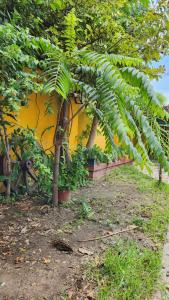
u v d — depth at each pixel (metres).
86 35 4.40
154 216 4.11
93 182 6.07
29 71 3.92
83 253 2.87
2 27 3.03
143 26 4.85
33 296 2.18
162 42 4.94
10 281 2.36
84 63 3.12
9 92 3.16
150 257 2.83
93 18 4.35
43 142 5.61
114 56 2.98
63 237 3.21
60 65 2.90
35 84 3.46
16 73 3.41
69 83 3.01
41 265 2.62
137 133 2.75
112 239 3.24
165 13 4.74
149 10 4.74
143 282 2.46
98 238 3.24
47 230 3.37
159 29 4.85
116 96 2.69
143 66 4.88
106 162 6.94
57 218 3.76
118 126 2.56
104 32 4.53
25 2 4.00
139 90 2.68
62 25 4.29
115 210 4.29
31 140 4.48
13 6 4.03
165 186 6.03
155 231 3.58
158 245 3.21
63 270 2.55
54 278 2.42
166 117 2.91
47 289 2.27
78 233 3.35
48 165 4.59
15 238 3.14
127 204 4.64
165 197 5.29
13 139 4.42
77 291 2.26
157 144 2.67
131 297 2.24
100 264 2.65
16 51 3.07
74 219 3.77
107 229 3.53
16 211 3.92
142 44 4.94
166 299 2.27
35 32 4.21
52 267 2.59
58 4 4.00
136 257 2.82
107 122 3.11
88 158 6.25
